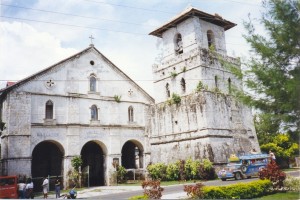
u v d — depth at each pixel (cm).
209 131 3347
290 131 1333
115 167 3891
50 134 3506
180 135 3706
